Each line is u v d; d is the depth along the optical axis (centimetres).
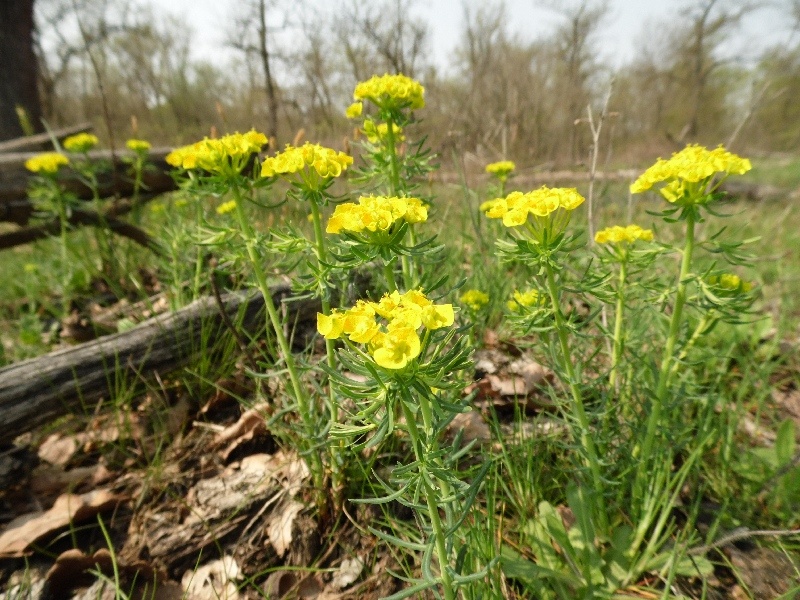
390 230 20
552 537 24
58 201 52
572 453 29
